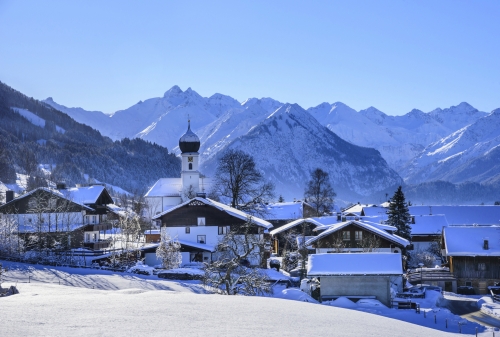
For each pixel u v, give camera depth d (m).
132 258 97.06
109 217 143.25
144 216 162.50
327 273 73.19
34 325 29.38
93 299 38.50
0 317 30.80
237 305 38.50
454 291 94.88
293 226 121.19
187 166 161.00
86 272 80.00
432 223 131.00
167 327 30.31
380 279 73.75
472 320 69.00
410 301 72.38
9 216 97.00
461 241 97.00
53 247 93.69
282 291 72.44
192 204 100.94
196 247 96.12
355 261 74.88
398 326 37.53
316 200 199.75
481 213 158.50
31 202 102.25
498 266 94.62
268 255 103.06
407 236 120.06
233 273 64.50
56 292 50.03
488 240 95.69
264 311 36.88
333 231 95.31
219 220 100.56
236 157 134.25
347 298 73.19
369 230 94.81
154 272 82.50
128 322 31.02
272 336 29.72
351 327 34.44
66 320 30.84
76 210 103.62
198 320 32.56
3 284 58.16
